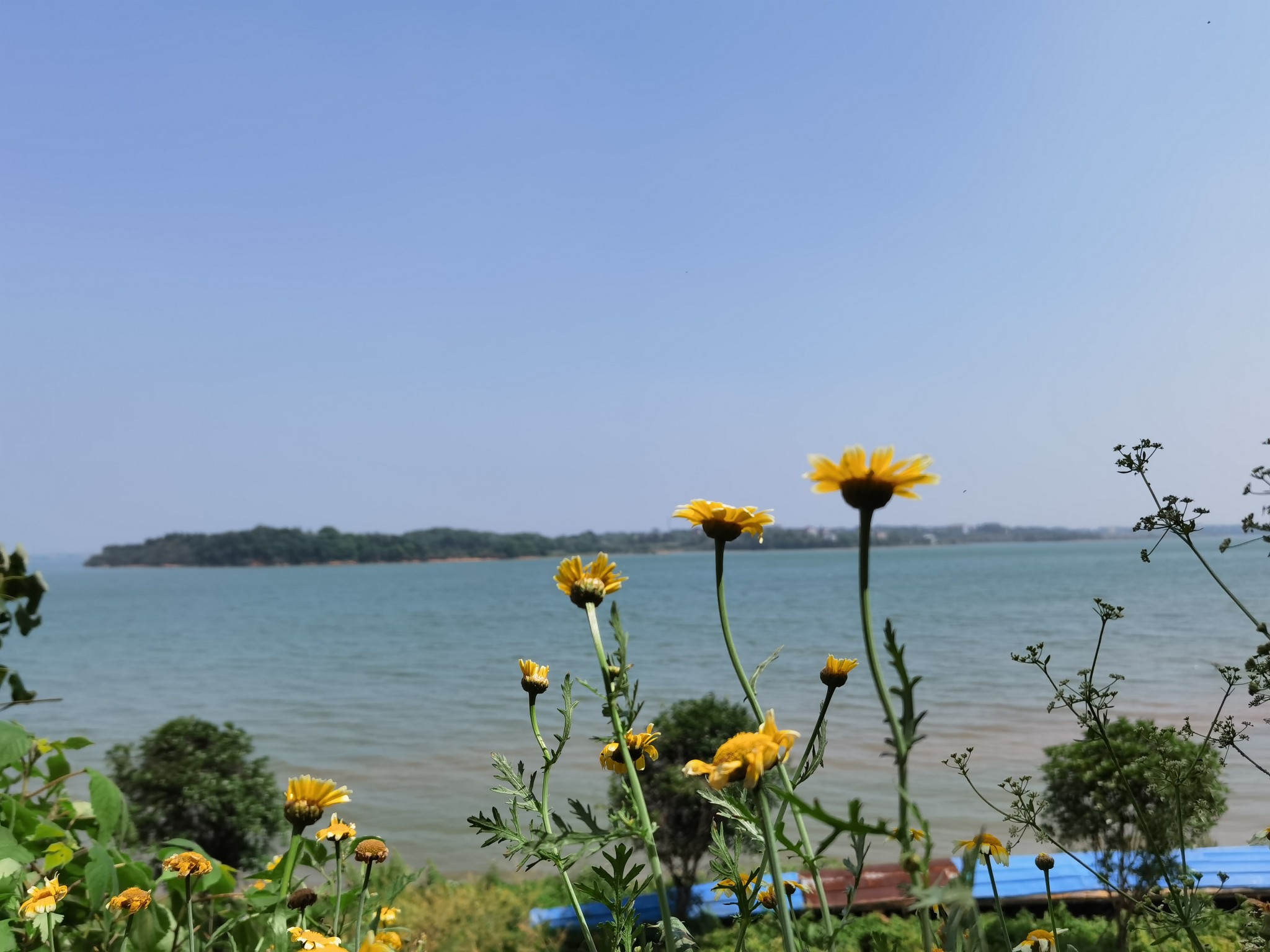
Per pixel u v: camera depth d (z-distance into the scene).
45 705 37.50
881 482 1.11
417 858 15.46
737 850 1.68
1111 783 7.28
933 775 19.22
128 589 194.12
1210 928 2.75
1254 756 10.13
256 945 2.79
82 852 3.00
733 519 1.57
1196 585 98.94
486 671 47.09
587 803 17.03
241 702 37.44
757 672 1.45
